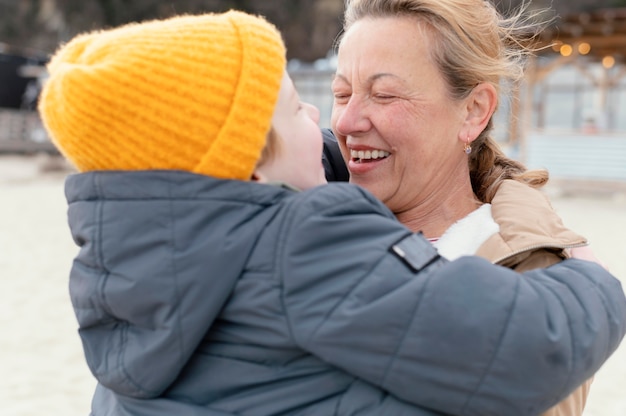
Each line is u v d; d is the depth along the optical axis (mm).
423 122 1592
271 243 1205
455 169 1692
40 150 19250
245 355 1254
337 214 1226
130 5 32656
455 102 1614
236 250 1204
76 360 4824
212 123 1203
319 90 19797
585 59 18859
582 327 1217
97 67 1188
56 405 4062
